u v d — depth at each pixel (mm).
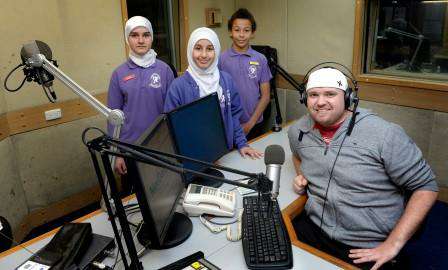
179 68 3771
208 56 2041
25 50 1177
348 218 1497
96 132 3018
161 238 1208
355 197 1493
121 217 994
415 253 2352
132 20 2264
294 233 1411
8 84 2465
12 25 2420
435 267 2227
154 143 1268
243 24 2762
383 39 3123
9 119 2516
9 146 2520
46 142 2756
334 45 3322
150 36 2318
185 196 1528
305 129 1670
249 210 1510
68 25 2715
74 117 2879
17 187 2594
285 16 3621
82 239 1262
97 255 1249
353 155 1498
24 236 2650
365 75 3184
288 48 3684
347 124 1530
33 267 1164
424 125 2932
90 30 2850
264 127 3783
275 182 1128
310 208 1612
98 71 2965
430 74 2922
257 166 1979
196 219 1509
